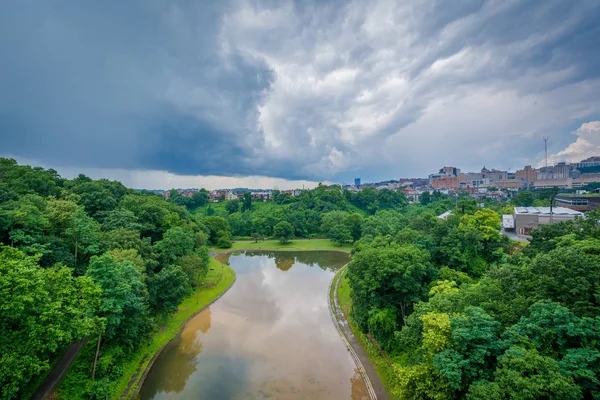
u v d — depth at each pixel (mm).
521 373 19031
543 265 27391
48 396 30969
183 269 60594
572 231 42531
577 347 20797
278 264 105500
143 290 41500
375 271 43344
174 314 56031
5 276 23953
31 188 65062
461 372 21766
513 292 28750
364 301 45844
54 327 25562
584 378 18625
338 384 38688
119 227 59500
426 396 24859
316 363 43250
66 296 28172
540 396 18125
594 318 21812
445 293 33094
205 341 49312
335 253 122938
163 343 47406
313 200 185250
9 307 23359
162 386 38219
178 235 63719
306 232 153500
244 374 40656
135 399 34750
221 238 132000
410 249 44438
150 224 72062
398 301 43125
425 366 25031
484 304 26766
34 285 25266
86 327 27719
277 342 49031
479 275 47875
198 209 188875
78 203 69375
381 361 40719
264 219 155000
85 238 46375
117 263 37562
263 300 68062
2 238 41719
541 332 21703
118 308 32781
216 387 38031
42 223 43656
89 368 34281
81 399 31484
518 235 83375
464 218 67438
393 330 40750
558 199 116312
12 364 23844
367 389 37188
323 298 69250
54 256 42375
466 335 22609
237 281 83000
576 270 24703
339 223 141375
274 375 40469
